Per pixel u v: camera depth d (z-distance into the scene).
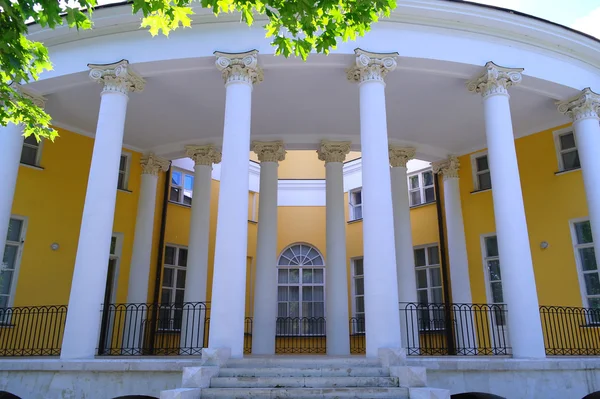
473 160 15.24
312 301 18.02
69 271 13.19
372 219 8.99
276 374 7.55
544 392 8.43
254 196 18.62
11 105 7.06
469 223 14.88
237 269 8.70
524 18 10.59
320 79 11.24
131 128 13.86
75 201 13.66
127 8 10.25
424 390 6.56
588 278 12.37
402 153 14.60
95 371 8.05
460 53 10.44
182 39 10.30
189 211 16.59
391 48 10.18
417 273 16.27
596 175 10.92
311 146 14.47
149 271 14.62
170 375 7.99
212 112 12.91
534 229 13.44
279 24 5.91
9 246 12.38
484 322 13.90
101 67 10.25
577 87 11.32
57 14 5.64
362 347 16.36
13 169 10.41
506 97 10.34
